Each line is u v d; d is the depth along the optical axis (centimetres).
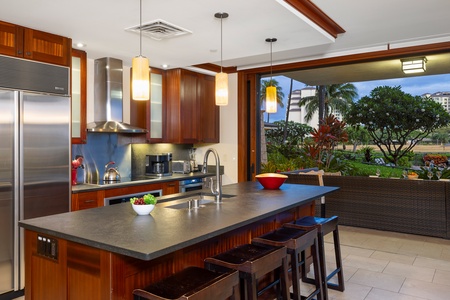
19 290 324
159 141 538
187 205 299
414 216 498
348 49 485
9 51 318
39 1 270
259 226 303
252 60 545
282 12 297
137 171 537
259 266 204
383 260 402
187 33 350
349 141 909
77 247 192
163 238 178
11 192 316
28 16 302
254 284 200
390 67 610
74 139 414
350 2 321
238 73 594
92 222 215
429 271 368
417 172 586
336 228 319
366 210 534
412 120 829
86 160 467
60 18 307
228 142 607
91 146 473
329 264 388
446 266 382
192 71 556
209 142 592
